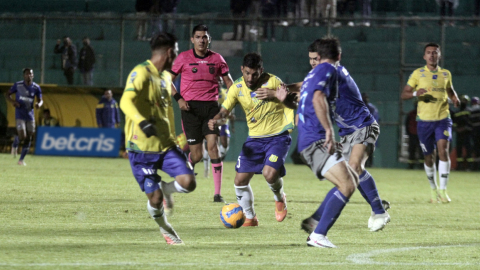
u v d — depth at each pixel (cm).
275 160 1791
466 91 5416
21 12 6106
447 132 2705
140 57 5694
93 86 5303
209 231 1647
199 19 5509
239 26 5562
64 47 5619
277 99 1828
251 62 1786
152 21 5650
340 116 1780
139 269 1116
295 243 1472
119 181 3133
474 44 5462
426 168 2708
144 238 1484
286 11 5578
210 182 3344
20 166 3972
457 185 3719
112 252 1277
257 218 1961
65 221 1741
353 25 5553
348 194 1388
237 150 5375
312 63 1795
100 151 5116
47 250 1270
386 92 5378
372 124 1778
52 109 5347
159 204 1378
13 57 5825
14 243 1341
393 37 5528
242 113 5369
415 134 5175
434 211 2314
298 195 2770
